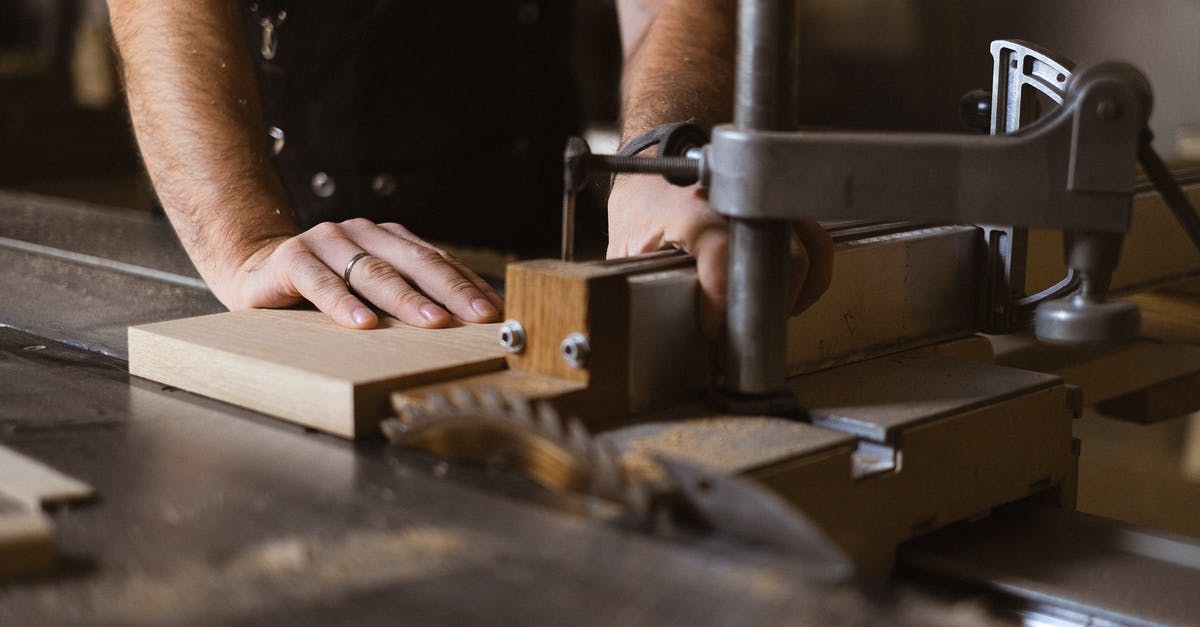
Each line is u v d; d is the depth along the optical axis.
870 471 0.67
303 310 0.89
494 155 1.72
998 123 0.88
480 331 0.81
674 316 0.73
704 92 1.06
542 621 0.44
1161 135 1.63
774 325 0.70
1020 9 1.65
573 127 1.81
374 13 1.56
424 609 0.45
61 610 0.47
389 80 1.60
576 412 0.69
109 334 0.96
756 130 0.62
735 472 0.60
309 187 1.64
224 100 1.13
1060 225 0.59
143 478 0.62
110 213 1.56
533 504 0.55
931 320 0.90
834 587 0.46
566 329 0.70
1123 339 0.60
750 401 0.71
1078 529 0.75
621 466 0.56
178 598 0.47
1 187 3.27
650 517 0.53
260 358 0.73
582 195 1.78
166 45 1.14
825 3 1.80
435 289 0.87
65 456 0.65
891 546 0.69
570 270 0.71
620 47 2.15
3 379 0.82
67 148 3.40
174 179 1.09
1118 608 0.63
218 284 1.00
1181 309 1.25
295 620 0.45
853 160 0.60
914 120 1.76
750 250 0.68
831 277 0.78
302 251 0.89
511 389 0.69
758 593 0.46
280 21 1.55
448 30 1.62
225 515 0.56
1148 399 1.16
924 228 0.91
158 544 0.53
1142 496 1.11
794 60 0.62
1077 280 0.88
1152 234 1.11
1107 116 0.57
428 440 0.65
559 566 0.48
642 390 0.72
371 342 0.78
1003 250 0.91
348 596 0.47
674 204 0.78
